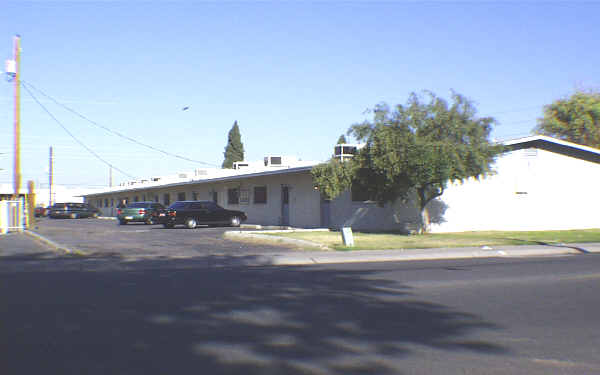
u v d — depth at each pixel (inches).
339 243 724.7
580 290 379.2
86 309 312.3
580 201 1061.1
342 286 399.2
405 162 782.5
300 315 297.6
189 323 277.7
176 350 228.2
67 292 371.6
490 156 813.2
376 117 816.9
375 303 332.2
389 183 834.8
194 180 1550.2
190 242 791.1
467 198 1008.9
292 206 1170.6
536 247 686.5
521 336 254.8
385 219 1002.1
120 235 948.6
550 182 1046.4
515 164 1030.4
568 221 1051.9
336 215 1063.6
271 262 573.3
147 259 589.9
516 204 1028.5
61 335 252.4
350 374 199.5
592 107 1683.1
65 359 215.2
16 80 1168.2
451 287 393.1
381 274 467.2
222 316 294.5
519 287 392.5
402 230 955.3
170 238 873.5
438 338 250.1
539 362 215.6
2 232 1025.5
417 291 376.5
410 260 593.6
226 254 627.2
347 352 227.0
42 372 199.6
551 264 537.6
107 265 545.3
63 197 3348.9
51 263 553.3
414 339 248.1
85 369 202.8
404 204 991.0
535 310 312.5
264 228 1184.2
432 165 768.3
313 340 245.3
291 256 601.0
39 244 758.5
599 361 217.5
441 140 792.3
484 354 225.8
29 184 1254.3
